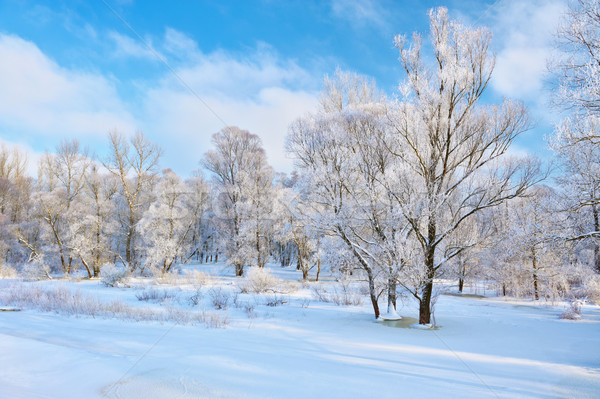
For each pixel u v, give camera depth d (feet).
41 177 153.48
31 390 12.98
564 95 31.27
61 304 43.75
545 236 35.32
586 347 29.45
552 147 33.17
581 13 30.89
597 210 34.01
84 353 19.47
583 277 72.90
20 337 23.54
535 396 15.52
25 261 118.93
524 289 80.38
